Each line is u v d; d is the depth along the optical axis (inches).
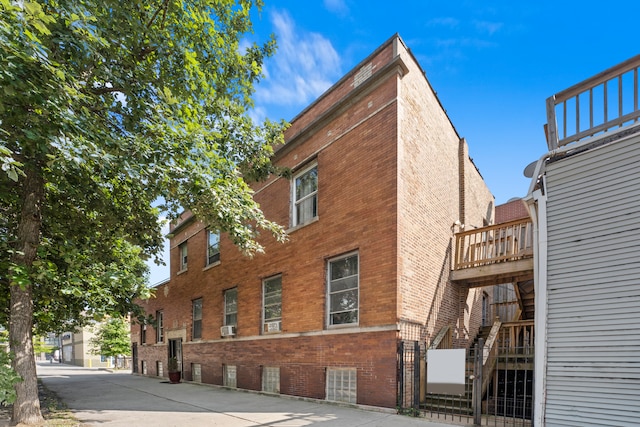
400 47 354.6
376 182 343.6
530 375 339.3
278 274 446.3
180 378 639.8
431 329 355.9
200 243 647.1
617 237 177.6
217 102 364.5
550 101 222.2
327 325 369.7
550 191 206.7
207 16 328.5
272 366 425.1
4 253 308.2
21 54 180.4
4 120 222.8
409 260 331.3
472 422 256.2
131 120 287.9
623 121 192.2
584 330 179.8
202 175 272.1
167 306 751.7
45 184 311.6
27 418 262.1
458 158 513.3
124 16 259.0
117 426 266.8
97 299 389.7
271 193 487.2
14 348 265.7
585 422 170.6
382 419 267.6
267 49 388.8
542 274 200.2
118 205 355.9
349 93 378.6
